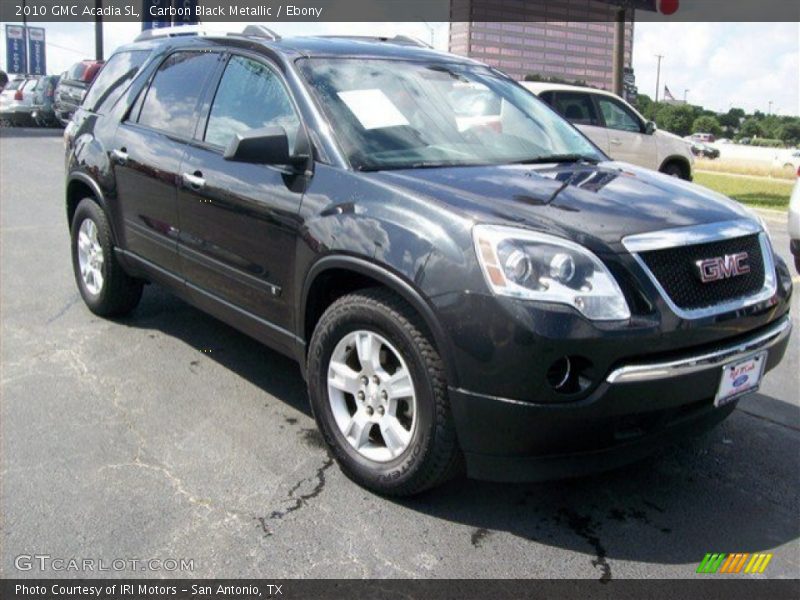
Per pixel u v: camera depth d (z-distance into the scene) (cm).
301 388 453
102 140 527
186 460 367
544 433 289
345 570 291
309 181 362
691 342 300
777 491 355
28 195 1093
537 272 286
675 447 395
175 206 448
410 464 318
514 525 322
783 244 957
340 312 336
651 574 294
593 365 284
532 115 452
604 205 328
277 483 349
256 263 391
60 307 587
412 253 307
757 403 455
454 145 392
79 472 354
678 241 308
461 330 291
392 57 437
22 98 2548
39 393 436
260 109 411
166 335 532
